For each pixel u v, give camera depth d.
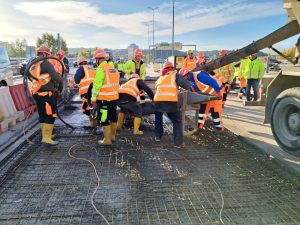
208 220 2.88
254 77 9.86
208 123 7.01
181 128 5.30
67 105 9.02
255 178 3.83
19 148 5.02
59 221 2.86
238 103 10.42
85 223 2.83
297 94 4.44
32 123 6.85
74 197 3.33
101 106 5.12
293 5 4.36
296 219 2.89
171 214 2.98
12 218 2.91
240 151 4.93
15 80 19.80
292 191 3.47
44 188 3.55
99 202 3.22
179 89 6.18
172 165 4.29
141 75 9.07
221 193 3.42
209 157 4.63
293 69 4.62
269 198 3.31
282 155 4.69
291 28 4.61
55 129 6.40
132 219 2.89
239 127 6.66
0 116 6.13
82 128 6.48
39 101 5.13
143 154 4.79
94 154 4.78
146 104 6.24
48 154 4.76
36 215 2.96
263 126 6.77
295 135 4.65
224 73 10.70
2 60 11.29
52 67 5.04
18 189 3.52
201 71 5.89
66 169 4.13
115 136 5.80
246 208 3.10
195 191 3.47
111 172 4.03
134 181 3.74
